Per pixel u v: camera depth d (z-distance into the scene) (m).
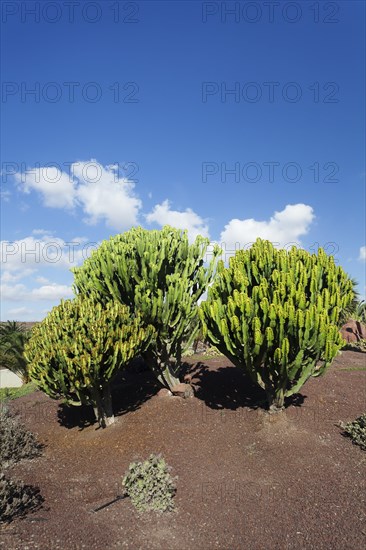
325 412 10.12
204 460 8.09
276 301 8.80
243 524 6.11
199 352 18.50
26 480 7.55
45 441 9.78
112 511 6.46
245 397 11.06
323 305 9.02
